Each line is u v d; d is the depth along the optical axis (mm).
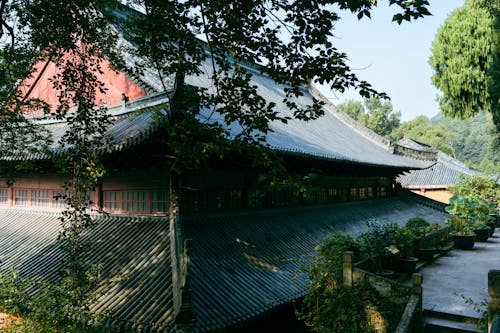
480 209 21266
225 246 11438
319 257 11094
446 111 34219
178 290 7789
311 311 10586
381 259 12852
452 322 9836
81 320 8234
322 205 18625
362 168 21703
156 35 7895
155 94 12500
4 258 12594
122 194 12727
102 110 9898
